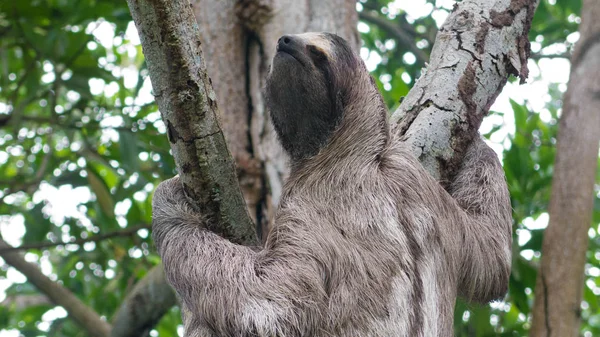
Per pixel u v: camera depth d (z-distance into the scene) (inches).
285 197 236.4
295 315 203.2
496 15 242.4
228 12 358.9
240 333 203.3
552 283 317.4
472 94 235.6
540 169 427.2
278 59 243.9
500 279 237.3
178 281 216.8
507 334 390.0
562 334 313.4
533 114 454.6
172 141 204.8
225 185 212.1
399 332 206.8
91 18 431.5
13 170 582.2
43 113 518.6
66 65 423.2
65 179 434.0
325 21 353.1
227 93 352.2
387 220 217.0
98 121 432.5
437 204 223.5
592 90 318.7
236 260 212.8
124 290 492.4
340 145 238.7
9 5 411.2
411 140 231.8
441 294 218.7
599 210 422.9
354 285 208.4
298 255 212.4
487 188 248.4
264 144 343.9
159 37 187.8
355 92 245.4
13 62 492.4
